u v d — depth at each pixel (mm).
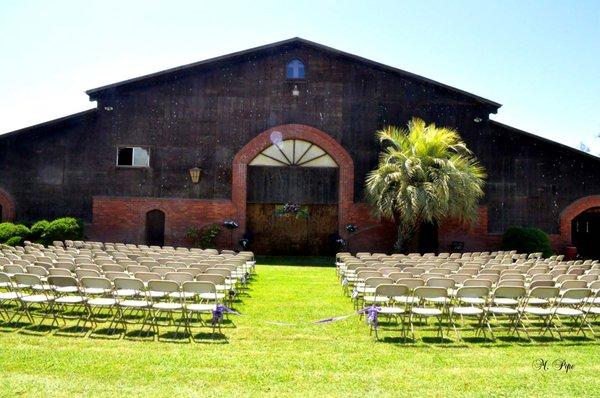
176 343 7984
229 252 17344
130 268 10859
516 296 8953
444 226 22906
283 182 23328
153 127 23000
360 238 22828
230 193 22875
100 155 22922
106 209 22766
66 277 8781
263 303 11531
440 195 19125
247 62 23297
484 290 8805
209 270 11070
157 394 5734
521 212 23000
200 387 5988
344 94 23219
